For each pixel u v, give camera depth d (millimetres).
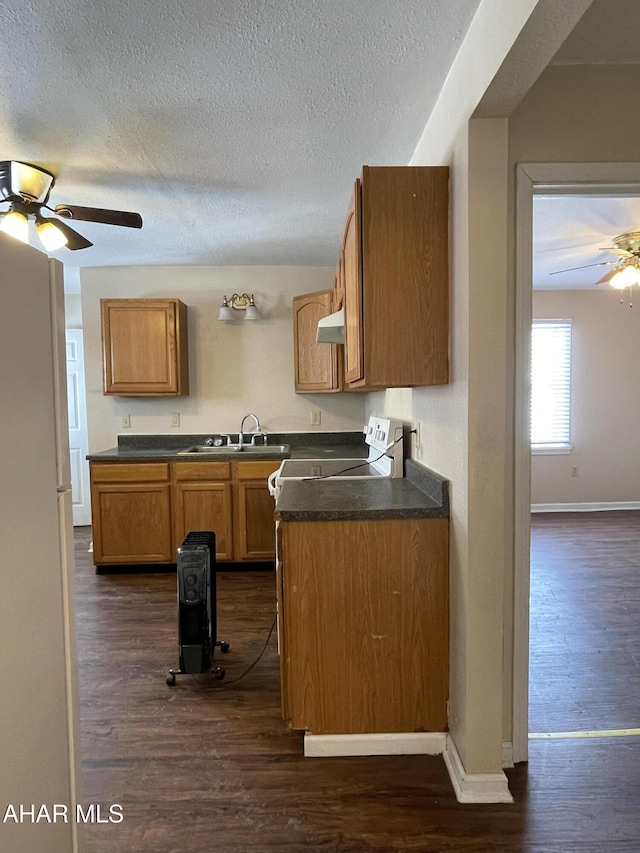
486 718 1522
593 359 5008
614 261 3836
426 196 1621
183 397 4039
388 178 1614
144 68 1527
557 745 1750
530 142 1539
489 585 1502
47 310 1054
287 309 4031
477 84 1330
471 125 1410
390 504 1741
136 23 1339
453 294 1594
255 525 3523
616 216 2854
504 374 1460
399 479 2334
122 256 3662
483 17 1277
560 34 1072
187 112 1773
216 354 4031
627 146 1547
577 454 5062
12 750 888
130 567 3590
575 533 4309
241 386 4051
